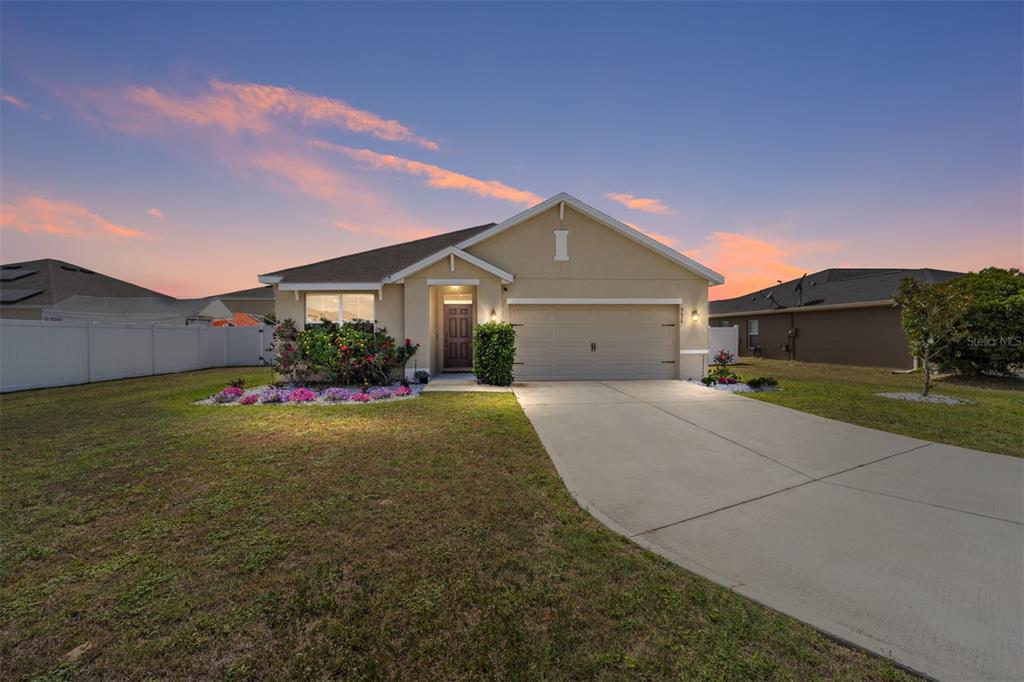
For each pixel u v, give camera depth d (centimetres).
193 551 288
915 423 690
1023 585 262
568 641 207
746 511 371
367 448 530
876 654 201
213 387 1086
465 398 898
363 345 1041
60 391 1012
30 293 2031
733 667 191
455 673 187
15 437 576
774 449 554
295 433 602
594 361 1218
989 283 1170
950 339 934
